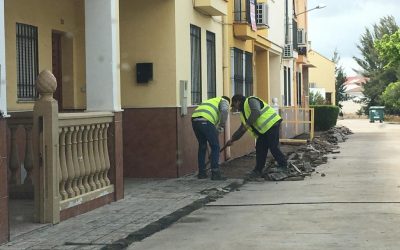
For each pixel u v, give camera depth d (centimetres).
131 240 718
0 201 672
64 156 827
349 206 920
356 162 1599
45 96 782
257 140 1315
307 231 754
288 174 1279
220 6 1466
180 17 1302
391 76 6725
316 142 2236
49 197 787
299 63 3247
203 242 712
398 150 1988
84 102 1244
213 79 1578
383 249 659
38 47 1085
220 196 1059
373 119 5038
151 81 1277
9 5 993
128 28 1287
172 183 1199
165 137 1276
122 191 1004
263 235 739
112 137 968
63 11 1179
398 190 1075
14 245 681
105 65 973
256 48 2264
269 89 2436
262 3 2072
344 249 662
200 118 1241
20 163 966
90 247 677
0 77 670
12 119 921
